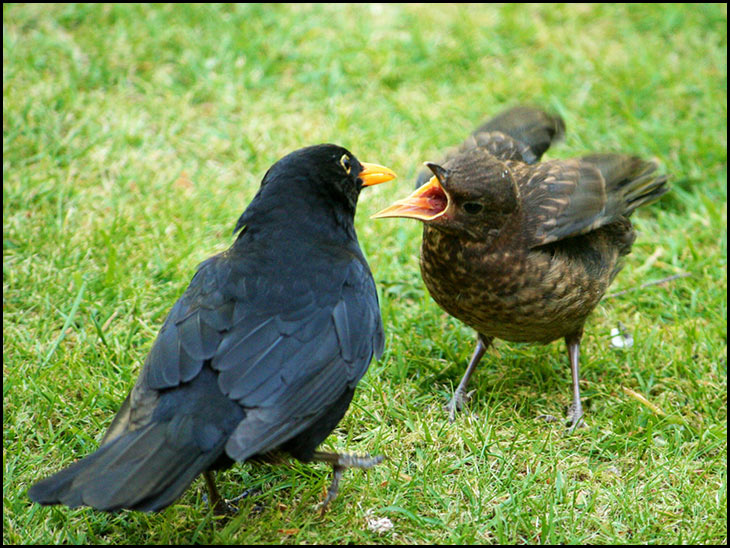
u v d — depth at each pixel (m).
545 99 12.97
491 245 7.80
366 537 7.04
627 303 10.05
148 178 11.31
